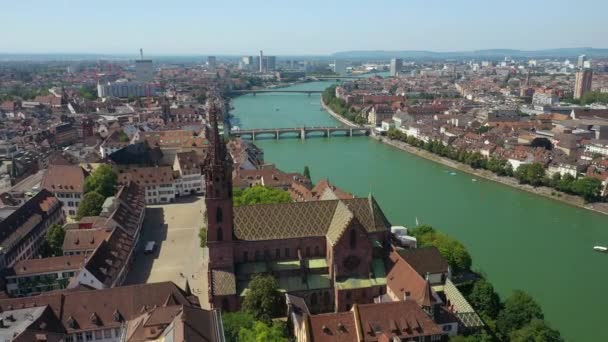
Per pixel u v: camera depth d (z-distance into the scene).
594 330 141.12
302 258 149.50
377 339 110.38
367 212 155.75
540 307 141.62
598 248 198.00
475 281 151.38
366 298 143.62
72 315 119.25
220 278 140.50
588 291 163.75
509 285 167.00
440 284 147.75
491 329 130.12
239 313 126.50
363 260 144.88
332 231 148.62
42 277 154.12
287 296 134.38
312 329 110.56
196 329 96.31
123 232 177.12
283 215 151.50
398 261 144.50
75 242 173.00
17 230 175.88
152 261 180.38
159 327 104.50
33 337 108.25
